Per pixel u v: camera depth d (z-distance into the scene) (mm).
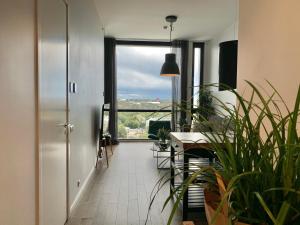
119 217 2848
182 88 7324
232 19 5453
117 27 6121
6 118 1428
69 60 2812
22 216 1643
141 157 5613
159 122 6660
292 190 644
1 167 1376
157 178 4172
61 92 2510
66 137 2709
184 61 7289
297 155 713
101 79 5973
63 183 2596
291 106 1497
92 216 2865
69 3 2809
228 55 2982
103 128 5184
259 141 831
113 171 4570
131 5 4684
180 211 2939
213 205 868
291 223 701
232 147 836
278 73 1637
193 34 6695
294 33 1479
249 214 753
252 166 795
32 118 1791
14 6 1526
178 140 2658
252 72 1980
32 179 1797
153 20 5559
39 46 1883
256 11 1916
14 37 1528
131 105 7609
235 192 781
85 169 3797
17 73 1567
